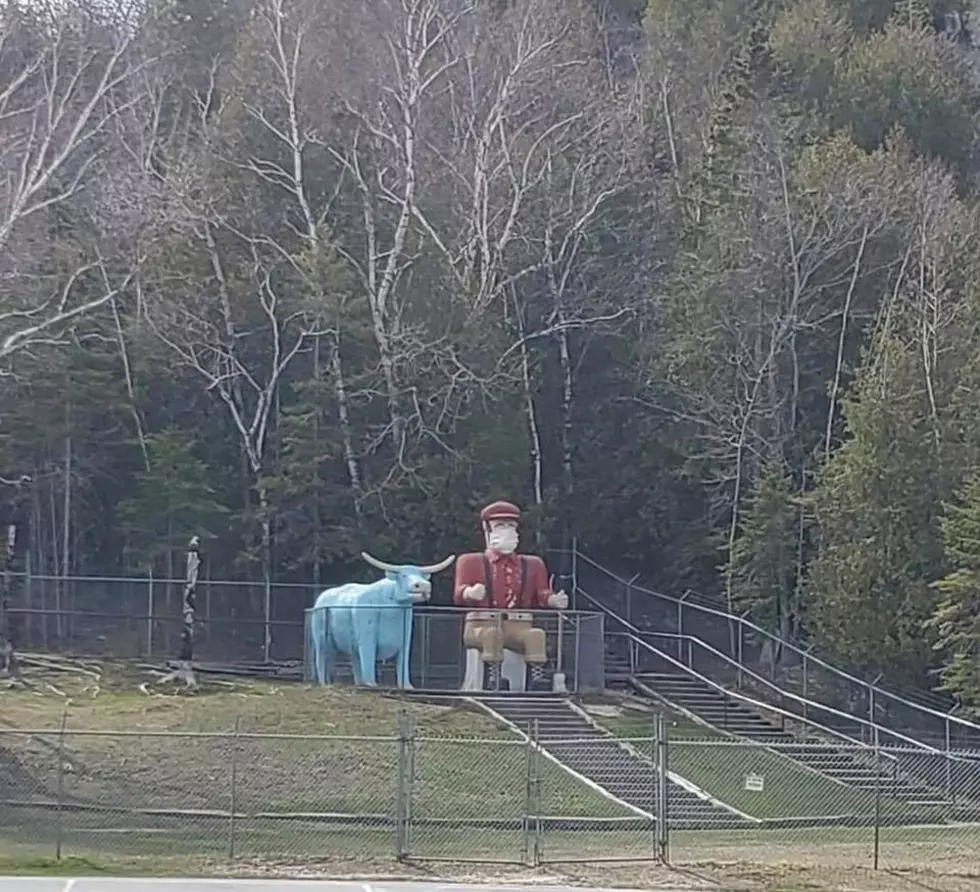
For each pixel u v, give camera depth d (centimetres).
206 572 4950
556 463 5466
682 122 6153
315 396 4900
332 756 3189
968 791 3478
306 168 5409
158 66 5647
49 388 4928
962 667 3853
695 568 5247
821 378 5294
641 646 4562
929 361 4644
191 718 3444
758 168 5291
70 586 4534
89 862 2412
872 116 6031
